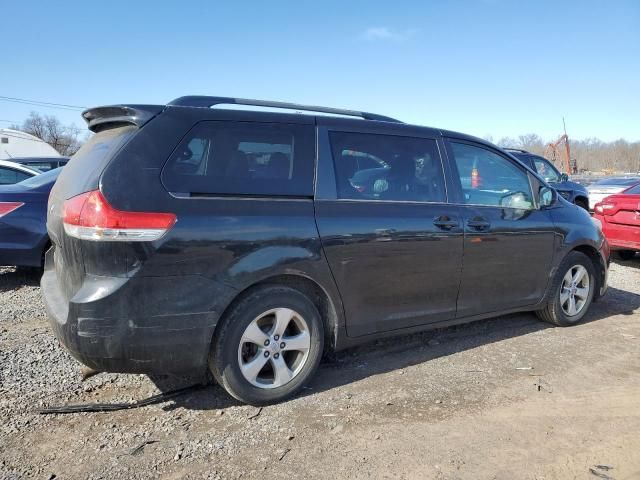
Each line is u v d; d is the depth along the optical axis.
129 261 2.71
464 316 4.13
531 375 3.81
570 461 2.74
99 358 2.74
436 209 3.86
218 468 2.60
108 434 2.87
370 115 4.03
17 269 6.70
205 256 2.87
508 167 4.54
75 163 3.25
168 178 2.87
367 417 3.13
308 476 2.55
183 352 2.88
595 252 5.08
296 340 3.29
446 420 3.12
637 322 5.19
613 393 3.55
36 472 2.52
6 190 5.59
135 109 2.96
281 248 3.11
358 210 3.47
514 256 4.34
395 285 3.65
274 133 3.30
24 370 3.59
